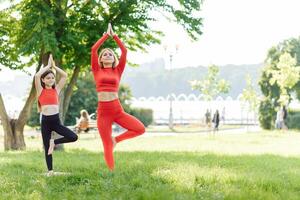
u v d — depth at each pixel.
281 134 35.12
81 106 46.66
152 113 56.19
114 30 18.92
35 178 9.73
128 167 11.16
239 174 10.21
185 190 8.51
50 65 10.34
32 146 23.80
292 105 51.06
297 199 8.41
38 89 10.19
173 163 11.99
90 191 8.59
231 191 8.40
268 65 49.69
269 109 48.47
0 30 19.42
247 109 58.69
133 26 18.92
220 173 10.25
